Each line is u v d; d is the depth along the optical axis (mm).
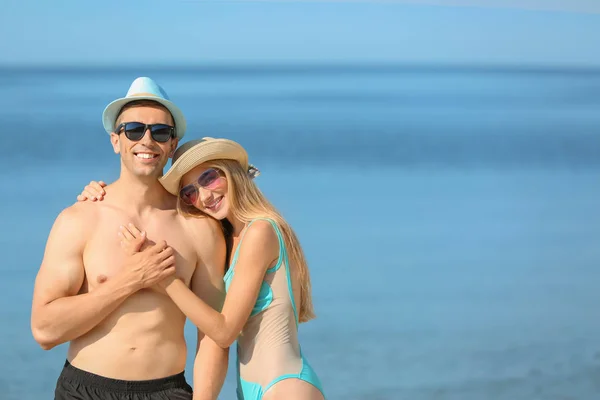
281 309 4250
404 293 14039
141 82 4277
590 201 23875
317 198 23266
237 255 4297
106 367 4191
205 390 4238
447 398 10195
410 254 16719
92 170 26719
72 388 4215
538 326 12648
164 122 4250
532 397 10195
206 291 4434
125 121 4234
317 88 73000
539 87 79375
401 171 30375
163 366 4270
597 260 16531
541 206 22906
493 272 15516
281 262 4270
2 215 19094
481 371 10984
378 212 21219
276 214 4344
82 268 4238
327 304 13367
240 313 4137
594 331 12453
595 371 10961
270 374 4152
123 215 4305
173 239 4344
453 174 30094
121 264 4219
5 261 14859
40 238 16719
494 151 36281
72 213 4270
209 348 4320
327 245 17281
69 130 37250
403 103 58906
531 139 40219
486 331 12367
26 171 26203
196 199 4328
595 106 59625
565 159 34344
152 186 4367
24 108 47906
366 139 39250
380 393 10281
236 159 4395
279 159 32406
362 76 96125
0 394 9766
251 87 73188
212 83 79438
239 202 4324
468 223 20250
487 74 107250
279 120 45938
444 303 13633
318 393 4195
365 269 15414
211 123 44000
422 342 11867
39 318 4133
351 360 11195
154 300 4242
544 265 16141
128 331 4203
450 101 61750
